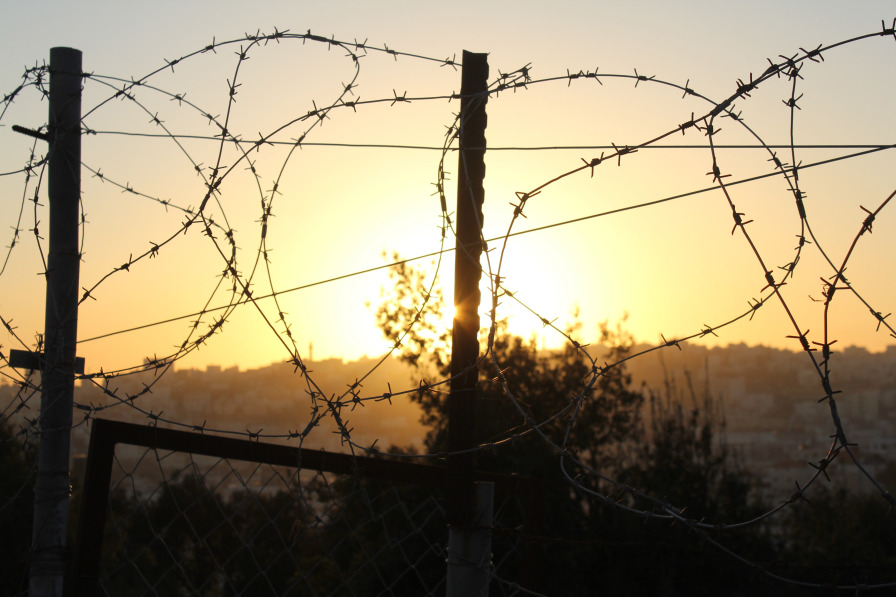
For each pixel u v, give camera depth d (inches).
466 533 100.4
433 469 102.0
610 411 447.2
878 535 293.7
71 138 119.1
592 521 327.3
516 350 430.0
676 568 279.3
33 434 113.6
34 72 120.0
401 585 233.8
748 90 79.6
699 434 457.1
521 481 109.3
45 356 114.3
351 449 102.4
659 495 397.4
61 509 114.0
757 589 259.9
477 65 105.5
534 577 105.7
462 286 101.7
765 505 364.5
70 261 117.5
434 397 391.9
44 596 111.7
